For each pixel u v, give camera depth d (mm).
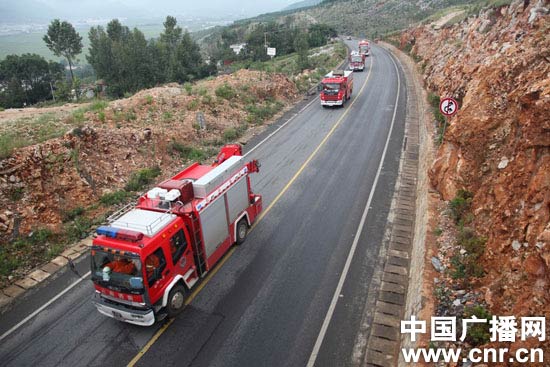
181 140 21062
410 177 17234
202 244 10516
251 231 13531
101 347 9148
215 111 25625
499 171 9906
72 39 74062
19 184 13906
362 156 19766
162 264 9047
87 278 11727
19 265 12281
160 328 9570
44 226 13695
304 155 20234
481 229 9750
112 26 72938
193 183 10539
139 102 23406
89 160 16531
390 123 25047
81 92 61719
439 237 10688
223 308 10102
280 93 32938
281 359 8562
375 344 8828
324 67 51281
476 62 20062
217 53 96125
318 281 10969
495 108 11695
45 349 9188
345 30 126062
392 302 10070
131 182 16812
